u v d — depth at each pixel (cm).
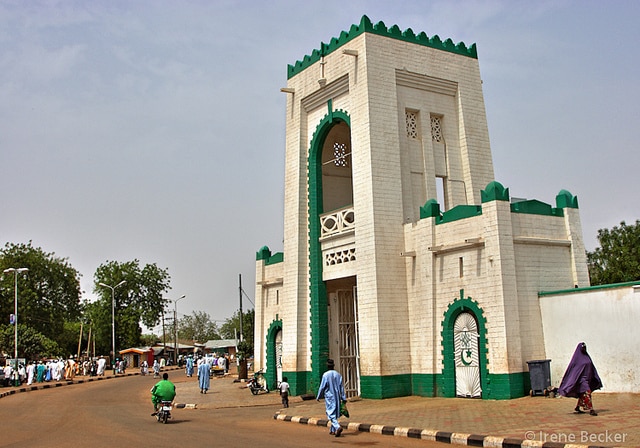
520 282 2059
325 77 2730
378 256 2345
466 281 2145
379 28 2558
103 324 8112
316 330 2659
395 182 2452
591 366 1496
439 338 2234
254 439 1441
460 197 2628
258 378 3134
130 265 8456
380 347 2280
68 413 2281
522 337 2020
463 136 2670
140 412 2300
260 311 3253
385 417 1734
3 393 3459
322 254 2717
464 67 2752
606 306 1906
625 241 3850
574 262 2181
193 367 5966
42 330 7338
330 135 2886
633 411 1482
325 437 1475
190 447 1326
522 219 2111
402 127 2552
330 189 2902
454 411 1772
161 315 8625
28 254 7488
